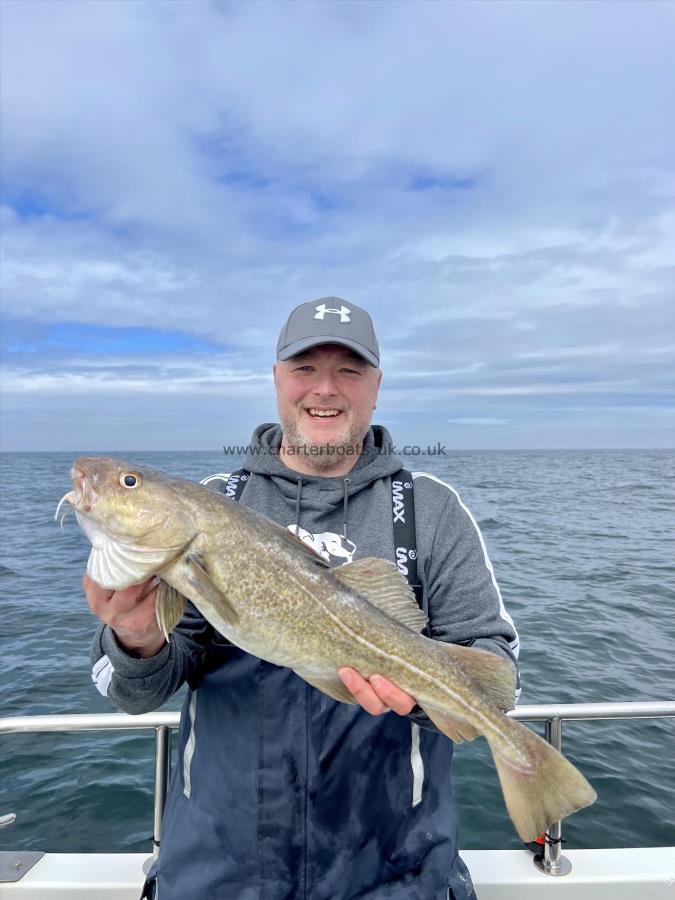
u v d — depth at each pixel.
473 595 2.20
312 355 2.39
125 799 4.37
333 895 1.89
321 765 1.93
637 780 4.39
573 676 6.29
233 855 1.89
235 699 2.01
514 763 1.93
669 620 8.29
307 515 2.37
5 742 5.17
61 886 2.58
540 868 2.71
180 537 1.90
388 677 1.97
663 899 2.63
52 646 7.59
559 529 17.03
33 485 40.31
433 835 1.97
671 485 36.47
